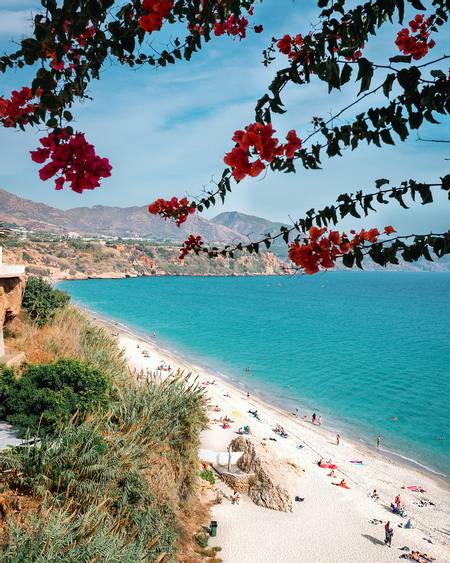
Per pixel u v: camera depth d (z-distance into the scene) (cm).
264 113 337
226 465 3039
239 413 4347
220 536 2277
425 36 378
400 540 2509
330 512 2730
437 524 2762
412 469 3606
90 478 1425
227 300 17188
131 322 10581
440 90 270
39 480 1309
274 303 16675
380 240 330
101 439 1529
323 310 14850
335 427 4453
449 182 299
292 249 358
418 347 8688
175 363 6456
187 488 2194
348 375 6419
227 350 7806
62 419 1653
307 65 349
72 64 361
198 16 403
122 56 379
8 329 2786
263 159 280
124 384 2409
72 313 3772
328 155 330
